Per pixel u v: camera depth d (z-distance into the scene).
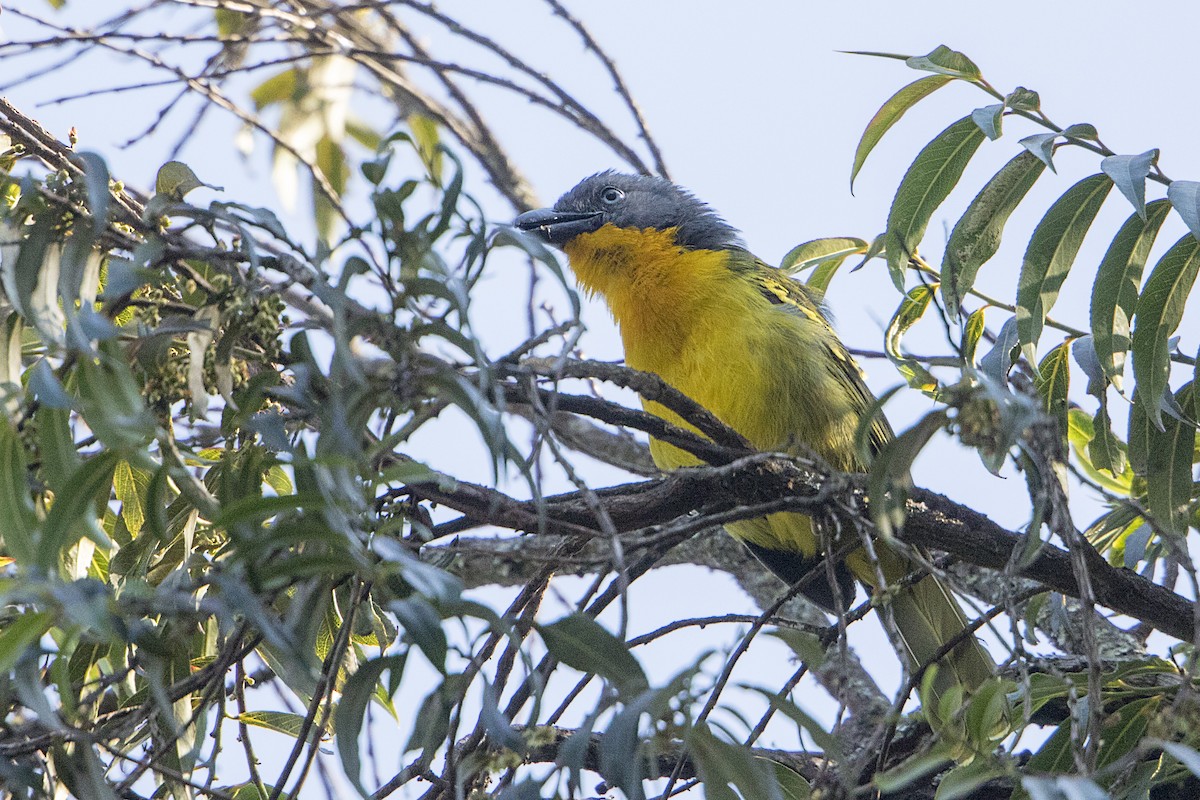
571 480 5.08
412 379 5.02
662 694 4.79
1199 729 5.14
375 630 6.73
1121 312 7.48
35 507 5.50
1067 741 6.88
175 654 5.60
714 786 5.15
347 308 5.18
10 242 5.35
